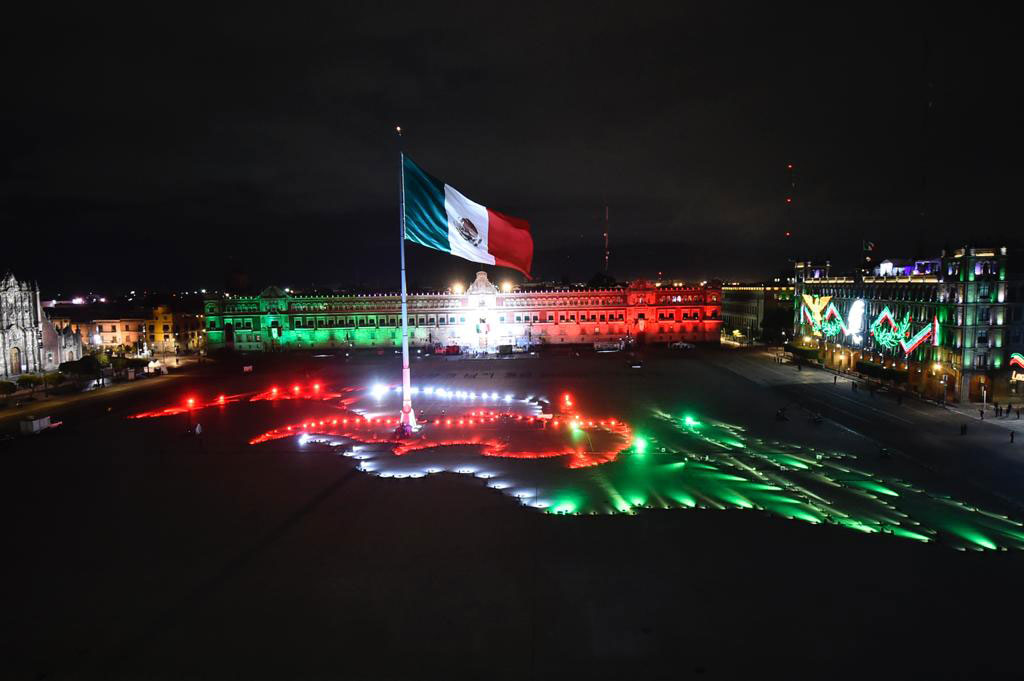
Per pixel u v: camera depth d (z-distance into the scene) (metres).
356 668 25.05
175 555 36.22
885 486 47.62
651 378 107.06
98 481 50.94
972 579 32.38
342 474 51.75
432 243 49.47
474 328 165.38
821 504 43.62
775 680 23.97
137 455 59.00
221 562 35.12
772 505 43.41
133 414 80.56
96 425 73.38
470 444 61.34
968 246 77.06
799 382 99.69
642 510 42.53
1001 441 60.81
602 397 88.56
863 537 37.84
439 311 165.25
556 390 95.44
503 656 25.67
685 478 49.72
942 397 81.88
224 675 24.78
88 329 155.00
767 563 34.22
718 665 24.95
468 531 39.03
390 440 63.41
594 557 35.06
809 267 130.38
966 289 77.19
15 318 109.31
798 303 131.38
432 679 24.27
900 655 25.61
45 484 50.31
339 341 165.12
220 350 158.50
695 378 106.56
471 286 165.62
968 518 41.03
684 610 29.22
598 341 166.12
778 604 29.73
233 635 27.66
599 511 42.38
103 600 31.05
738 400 85.06
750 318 187.62
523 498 45.09
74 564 35.25
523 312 166.12
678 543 36.94
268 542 37.81
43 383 101.88
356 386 103.19
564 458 55.88
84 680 24.58
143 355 148.50
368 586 31.97
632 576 32.69
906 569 33.50
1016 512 42.22
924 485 47.84
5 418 79.00
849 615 28.77
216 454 59.00
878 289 98.38
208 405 87.06
